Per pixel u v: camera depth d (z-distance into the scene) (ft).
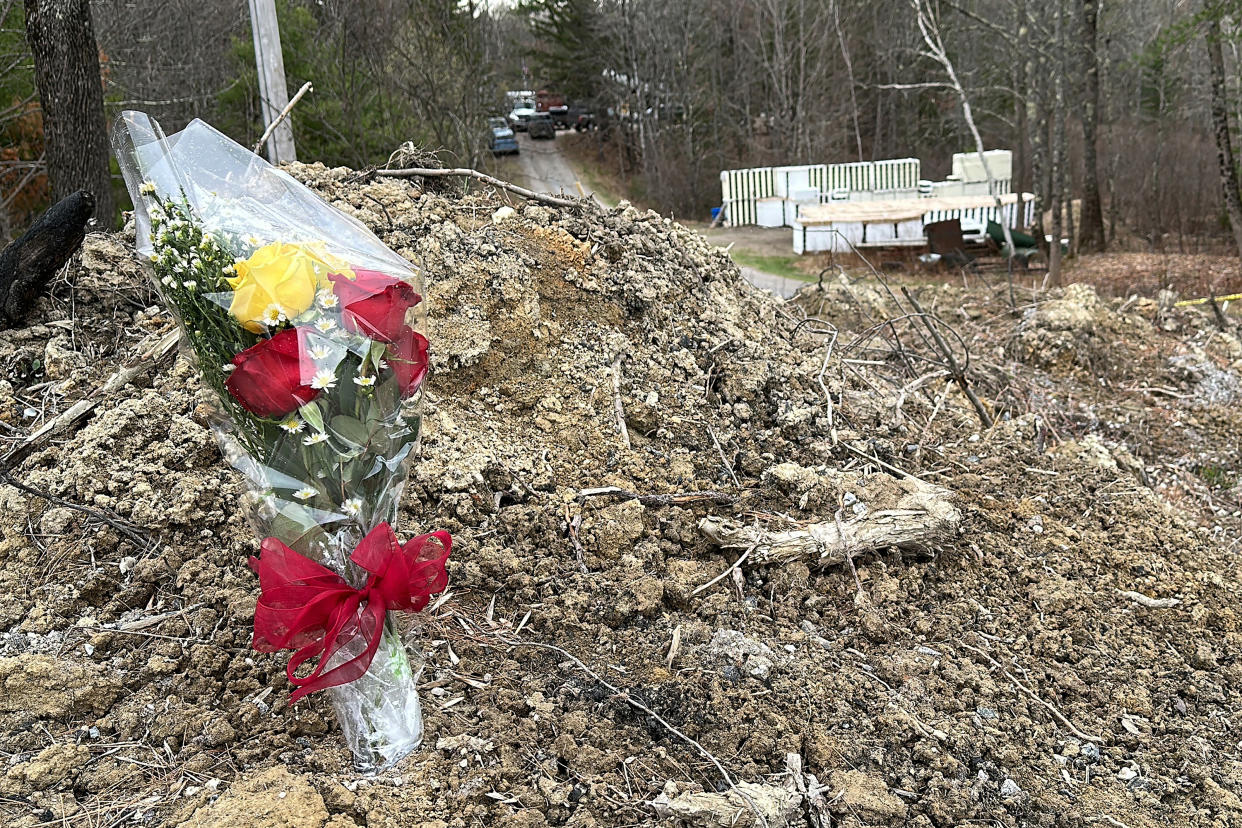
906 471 13.20
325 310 6.41
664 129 114.83
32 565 8.68
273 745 7.46
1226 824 8.45
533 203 14.62
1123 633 11.09
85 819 6.66
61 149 23.86
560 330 12.75
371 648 6.80
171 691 7.82
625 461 11.50
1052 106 62.95
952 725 8.95
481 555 9.66
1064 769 8.93
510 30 121.49
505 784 7.27
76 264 12.28
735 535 10.52
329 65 46.75
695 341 13.67
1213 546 13.42
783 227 76.84
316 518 6.82
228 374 6.51
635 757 7.80
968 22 100.42
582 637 9.08
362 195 13.25
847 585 10.63
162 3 52.54
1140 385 21.20
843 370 15.80
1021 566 11.77
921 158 117.91
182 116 52.95
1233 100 74.74
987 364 19.90
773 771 7.97
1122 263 56.44
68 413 10.23
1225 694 10.40
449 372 11.55
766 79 115.75
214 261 6.36
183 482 9.37
